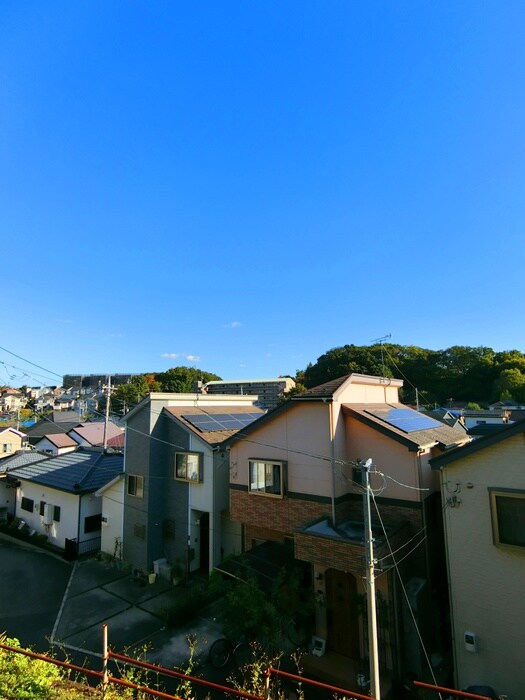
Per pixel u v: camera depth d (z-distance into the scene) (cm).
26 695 558
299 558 976
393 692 845
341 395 1148
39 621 1159
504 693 754
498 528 788
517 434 772
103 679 538
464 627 809
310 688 852
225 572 1055
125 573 1523
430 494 1067
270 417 1206
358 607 907
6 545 1888
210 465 1450
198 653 988
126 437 1669
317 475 1106
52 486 1870
